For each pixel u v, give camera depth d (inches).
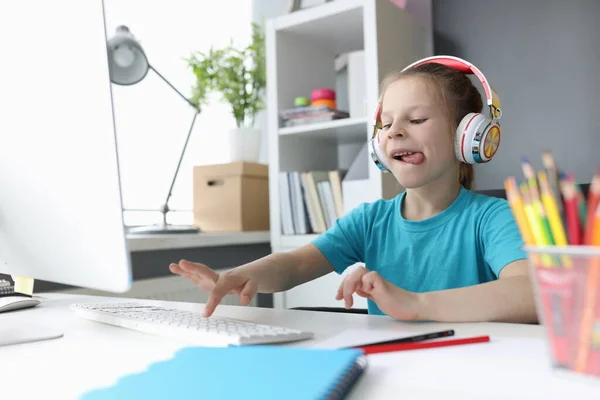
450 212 41.9
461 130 37.6
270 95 85.3
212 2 100.7
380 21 75.3
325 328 25.3
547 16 76.1
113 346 22.6
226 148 102.9
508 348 20.3
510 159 78.6
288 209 83.3
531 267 15.6
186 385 15.0
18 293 38.4
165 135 91.8
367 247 46.3
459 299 26.9
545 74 76.2
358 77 79.1
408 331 24.1
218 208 88.0
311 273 43.0
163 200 91.5
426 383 16.2
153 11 90.5
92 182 23.0
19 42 25.8
